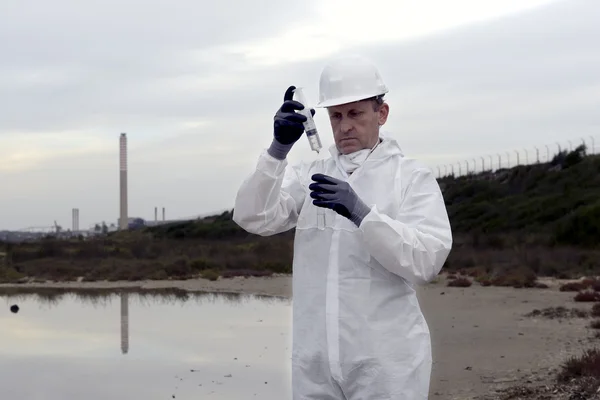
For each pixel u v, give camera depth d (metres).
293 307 3.30
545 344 13.59
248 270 41.16
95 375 12.19
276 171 3.17
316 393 3.17
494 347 13.56
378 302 3.05
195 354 14.09
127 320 20.44
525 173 59.03
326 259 3.15
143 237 63.41
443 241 3.02
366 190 3.16
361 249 3.07
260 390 10.58
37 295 30.44
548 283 26.64
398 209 3.12
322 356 3.12
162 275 38.47
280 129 3.08
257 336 16.58
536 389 9.58
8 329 18.69
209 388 10.84
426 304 21.64
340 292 3.08
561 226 37.06
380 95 3.16
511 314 18.61
